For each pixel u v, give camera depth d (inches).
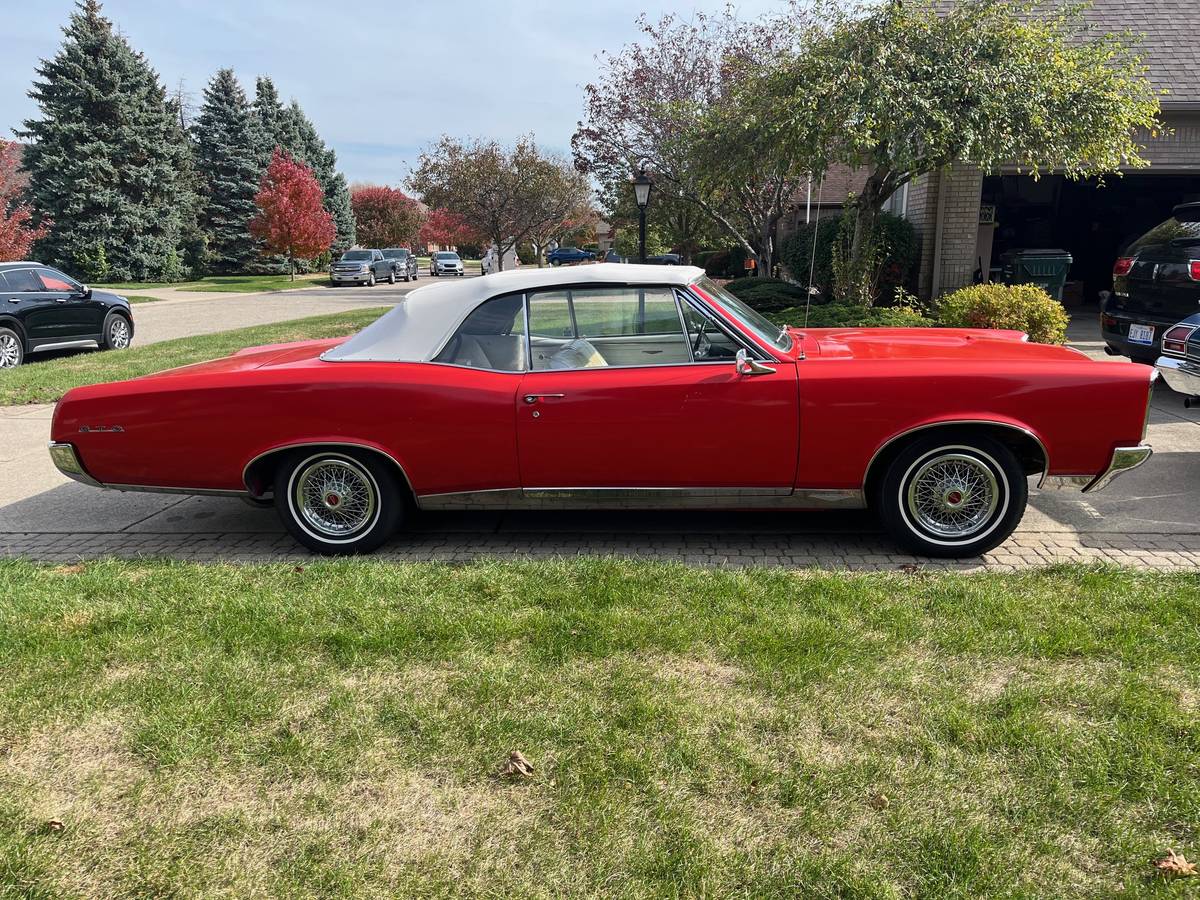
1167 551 179.8
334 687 126.0
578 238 2861.7
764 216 745.6
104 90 1485.0
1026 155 404.8
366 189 2593.5
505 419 176.2
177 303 1098.1
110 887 89.6
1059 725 112.4
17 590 162.1
